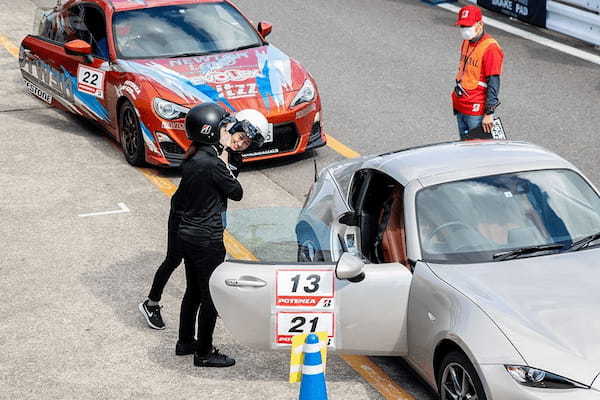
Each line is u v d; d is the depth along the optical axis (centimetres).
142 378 2119
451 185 2081
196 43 3603
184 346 2205
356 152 3538
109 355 2220
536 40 4922
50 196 3206
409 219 2022
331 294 1942
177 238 2069
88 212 3075
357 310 1934
